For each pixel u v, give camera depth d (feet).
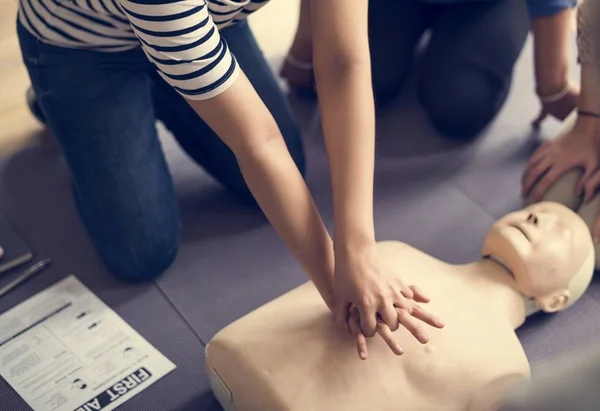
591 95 3.64
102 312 3.78
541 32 4.29
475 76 4.36
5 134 4.74
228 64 2.46
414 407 2.77
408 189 4.35
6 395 3.43
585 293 3.71
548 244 3.23
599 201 3.63
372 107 2.79
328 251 2.74
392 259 3.25
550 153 3.92
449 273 3.29
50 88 3.47
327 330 2.90
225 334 3.00
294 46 4.76
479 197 4.29
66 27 3.23
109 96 3.52
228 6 2.91
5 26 5.53
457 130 4.60
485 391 2.81
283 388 2.76
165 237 3.83
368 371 2.79
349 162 2.71
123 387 3.45
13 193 4.40
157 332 3.69
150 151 3.73
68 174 4.51
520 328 3.55
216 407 3.35
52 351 3.60
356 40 2.73
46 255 4.05
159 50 2.37
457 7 4.46
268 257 4.04
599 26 3.22
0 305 3.82
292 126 4.15
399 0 4.62
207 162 4.22
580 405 1.33
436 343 2.87
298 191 2.65
